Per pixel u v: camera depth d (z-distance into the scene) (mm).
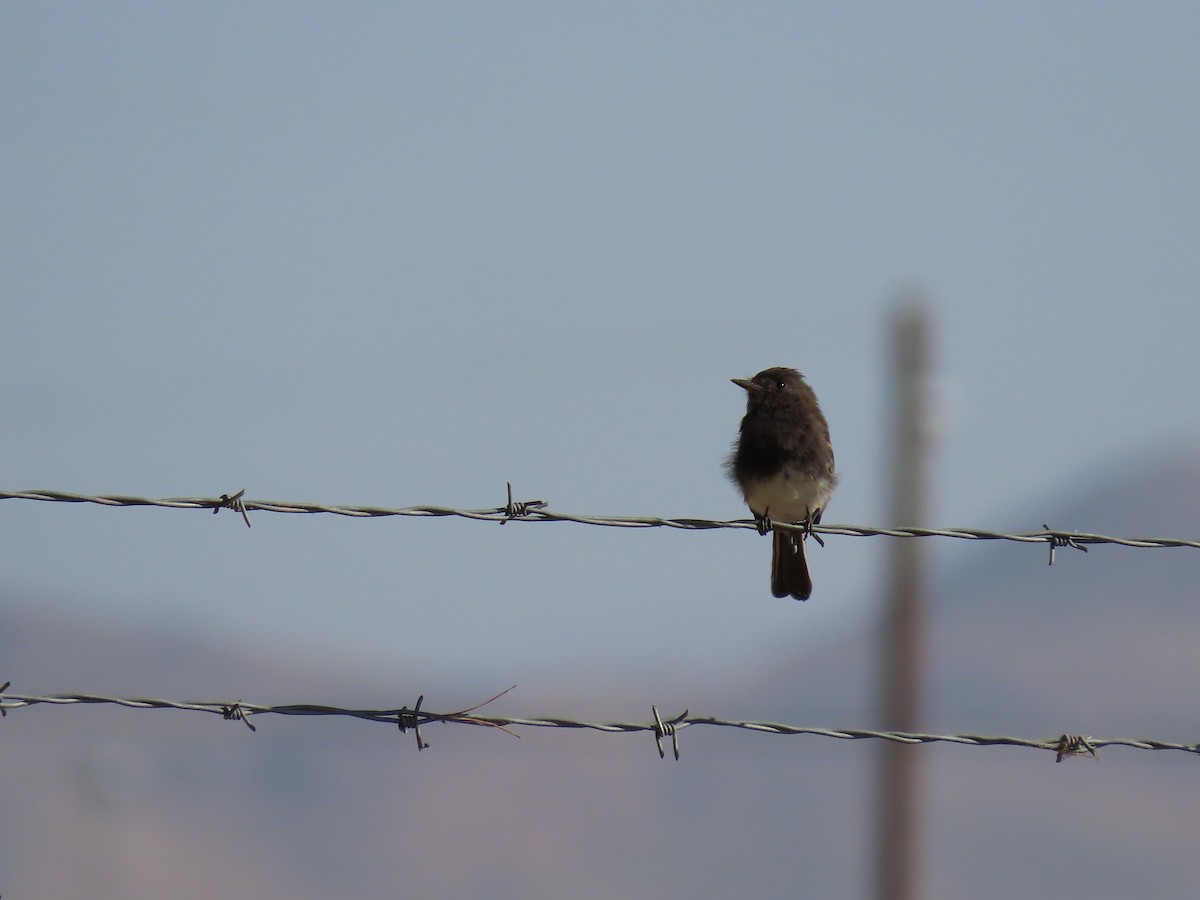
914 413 18500
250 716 9219
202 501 9586
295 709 9289
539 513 10008
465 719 9289
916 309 18578
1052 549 10555
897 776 18281
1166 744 10078
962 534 10586
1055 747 10039
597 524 10055
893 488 18484
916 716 18344
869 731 9773
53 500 9414
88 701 9164
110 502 9484
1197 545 10500
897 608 18609
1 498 9359
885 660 18531
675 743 9445
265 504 9656
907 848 18094
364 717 9258
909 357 18547
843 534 10664
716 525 10219
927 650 18578
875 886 18109
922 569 18672
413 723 9266
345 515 9758
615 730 9391
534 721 9359
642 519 10109
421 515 9867
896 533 10633
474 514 9930
